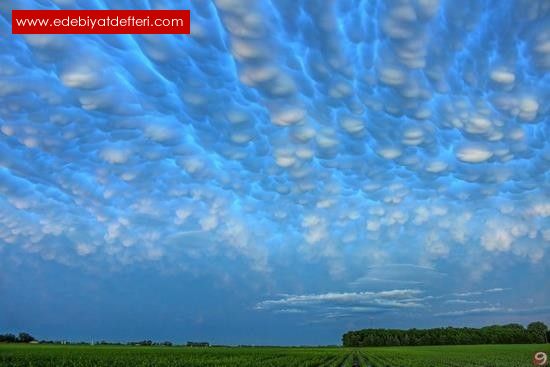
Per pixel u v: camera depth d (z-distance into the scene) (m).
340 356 82.81
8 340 176.75
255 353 92.94
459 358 73.25
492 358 72.75
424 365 54.19
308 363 55.91
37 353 72.69
